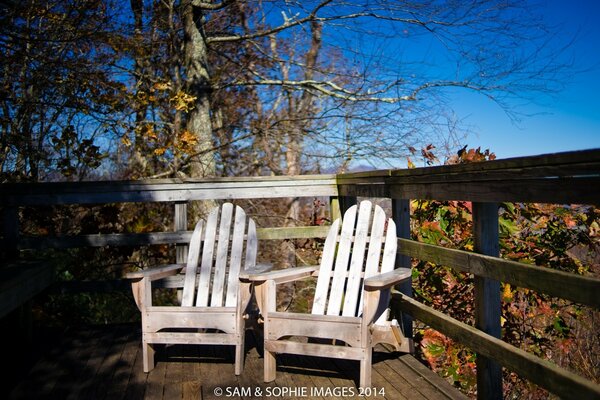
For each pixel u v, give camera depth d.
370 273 2.97
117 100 5.79
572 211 3.64
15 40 4.86
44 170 5.83
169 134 7.30
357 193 3.82
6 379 2.85
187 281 3.21
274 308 2.85
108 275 6.23
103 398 2.57
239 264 3.20
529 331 3.92
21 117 5.32
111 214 4.78
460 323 2.49
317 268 3.10
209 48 8.66
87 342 3.54
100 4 5.50
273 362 2.75
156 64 7.98
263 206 9.69
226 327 2.85
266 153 10.02
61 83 5.24
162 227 7.33
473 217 2.41
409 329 3.25
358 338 2.54
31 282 3.22
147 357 2.91
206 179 4.07
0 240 3.86
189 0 7.73
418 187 2.93
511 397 4.18
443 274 3.72
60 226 5.31
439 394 2.49
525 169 1.95
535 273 1.89
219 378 2.81
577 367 4.44
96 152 5.82
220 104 9.93
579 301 1.66
